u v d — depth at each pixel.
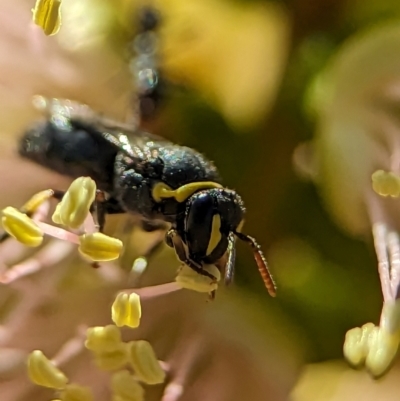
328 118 0.06
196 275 0.05
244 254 0.06
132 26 0.06
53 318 0.05
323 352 0.06
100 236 0.05
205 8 0.06
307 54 0.06
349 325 0.06
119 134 0.05
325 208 0.06
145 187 0.05
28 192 0.06
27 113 0.06
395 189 0.05
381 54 0.06
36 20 0.05
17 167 0.06
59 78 0.06
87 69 0.06
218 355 0.05
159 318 0.05
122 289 0.05
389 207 0.05
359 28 0.06
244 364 0.05
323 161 0.06
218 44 0.06
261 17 0.06
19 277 0.05
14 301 0.05
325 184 0.06
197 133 0.06
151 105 0.06
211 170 0.05
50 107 0.06
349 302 0.06
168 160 0.05
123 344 0.05
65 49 0.06
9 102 0.06
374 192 0.05
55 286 0.05
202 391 0.05
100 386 0.05
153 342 0.05
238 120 0.06
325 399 0.05
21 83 0.06
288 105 0.06
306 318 0.06
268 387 0.05
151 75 0.06
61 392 0.05
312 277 0.06
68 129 0.05
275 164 0.06
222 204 0.05
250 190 0.06
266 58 0.06
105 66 0.06
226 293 0.05
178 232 0.05
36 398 0.05
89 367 0.05
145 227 0.05
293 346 0.05
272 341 0.05
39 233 0.05
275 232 0.06
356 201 0.06
